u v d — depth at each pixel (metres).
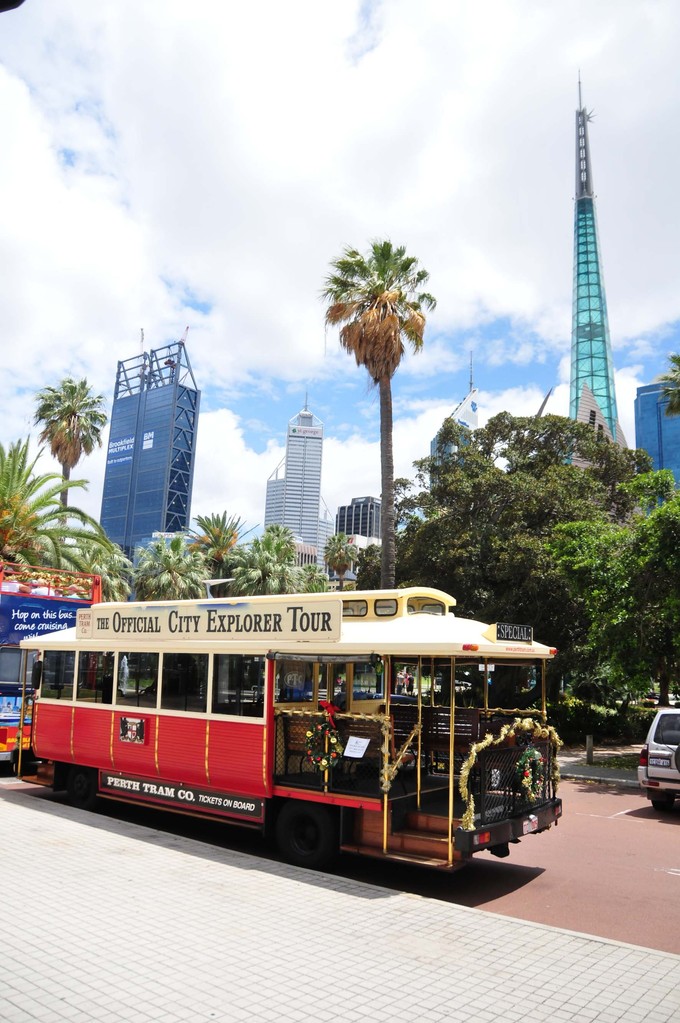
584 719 26.69
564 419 32.56
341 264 25.84
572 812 13.20
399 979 4.98
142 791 10.30
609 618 18.75
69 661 11.75
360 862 8.92
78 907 6.25
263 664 8.88
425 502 31.98
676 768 12.82
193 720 9.56
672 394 29.41
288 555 51.16
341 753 7.96
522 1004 4.64
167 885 6.98
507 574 25.67
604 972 5.21
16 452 24.48
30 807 10.94
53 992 4.59
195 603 9.88
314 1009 4.47
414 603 8.82
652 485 20.03
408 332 25.44
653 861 9.43
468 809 7.19
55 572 14.96
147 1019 4.26
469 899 7.52
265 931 5.83
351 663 9.29
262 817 8.73
